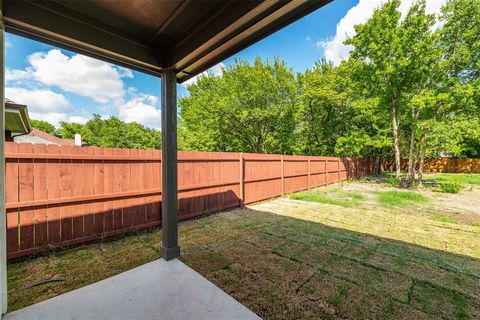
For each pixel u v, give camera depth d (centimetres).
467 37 860
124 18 209
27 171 290
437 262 291
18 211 284
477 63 849
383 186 1045
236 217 505
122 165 379
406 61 929
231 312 193
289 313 194
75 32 201
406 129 1231
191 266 275
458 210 585
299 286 235
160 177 428
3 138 189
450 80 893
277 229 422
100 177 354
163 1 184
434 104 886
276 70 1447
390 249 332
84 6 190
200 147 1548
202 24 213
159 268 268
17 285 233
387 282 244
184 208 470
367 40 1042
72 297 211
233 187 580
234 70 1493
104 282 238
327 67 1512
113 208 367
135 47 247
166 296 213
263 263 285
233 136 1633
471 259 300
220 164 545
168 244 292
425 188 954
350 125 1484
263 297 215
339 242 358
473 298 218
